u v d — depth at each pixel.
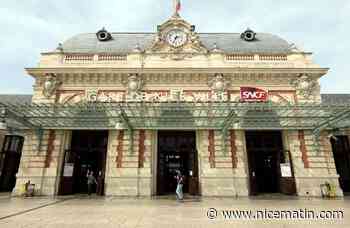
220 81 19.88
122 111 16.20
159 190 19.08
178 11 22.97
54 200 15.52
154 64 20.89
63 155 19.23
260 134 20.80
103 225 8.26
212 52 21.19
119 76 20.23
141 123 19.11
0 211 11.10
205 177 18.30
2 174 23.42
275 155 21.20
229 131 19.30
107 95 19.95
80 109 16.64
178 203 14.30
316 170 18.39
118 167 18.58
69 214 10.41
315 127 18.70
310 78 20.12
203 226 8.16
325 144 19.19
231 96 19.98
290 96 19.98
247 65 20.83
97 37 24.77
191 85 20.31
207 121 18.95
